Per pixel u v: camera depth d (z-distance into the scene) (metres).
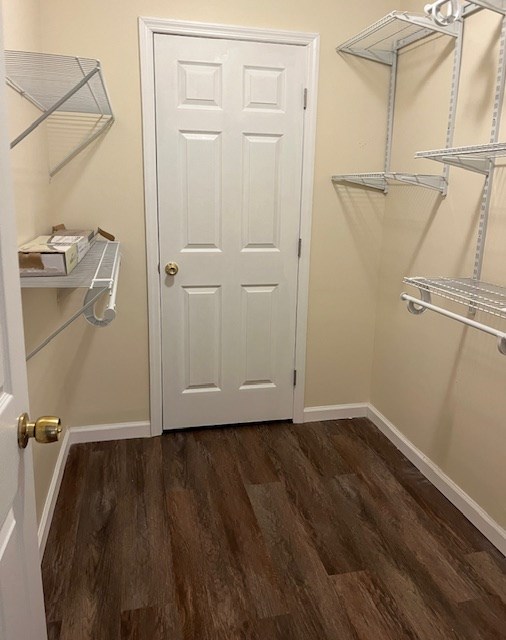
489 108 1.92
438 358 2.32
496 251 1.92
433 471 2.35
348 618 1.60
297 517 2.09
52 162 2.34
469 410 2.11
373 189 2.73
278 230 2.67
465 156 1.84
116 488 2.27
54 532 1.97
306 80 2.52
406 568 1.82
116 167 2.42
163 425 2.77
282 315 2.79
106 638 1.52
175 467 2.44
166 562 1.83
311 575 1.78
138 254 2.53
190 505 2.15
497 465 1.95
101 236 2.44
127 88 2.35
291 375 2.88
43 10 2.21
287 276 2.74
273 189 2.61
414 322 2.51
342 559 1.86
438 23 1.73
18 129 1.73
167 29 2.32
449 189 2.19
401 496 2.26
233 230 2.62
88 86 1.77
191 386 2.77
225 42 2.39
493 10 1.77
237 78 2.45
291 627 1.57
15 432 0.86
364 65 2.57
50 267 1.42
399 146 2.58
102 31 2.28
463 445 2.16
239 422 2.88
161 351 2.67
